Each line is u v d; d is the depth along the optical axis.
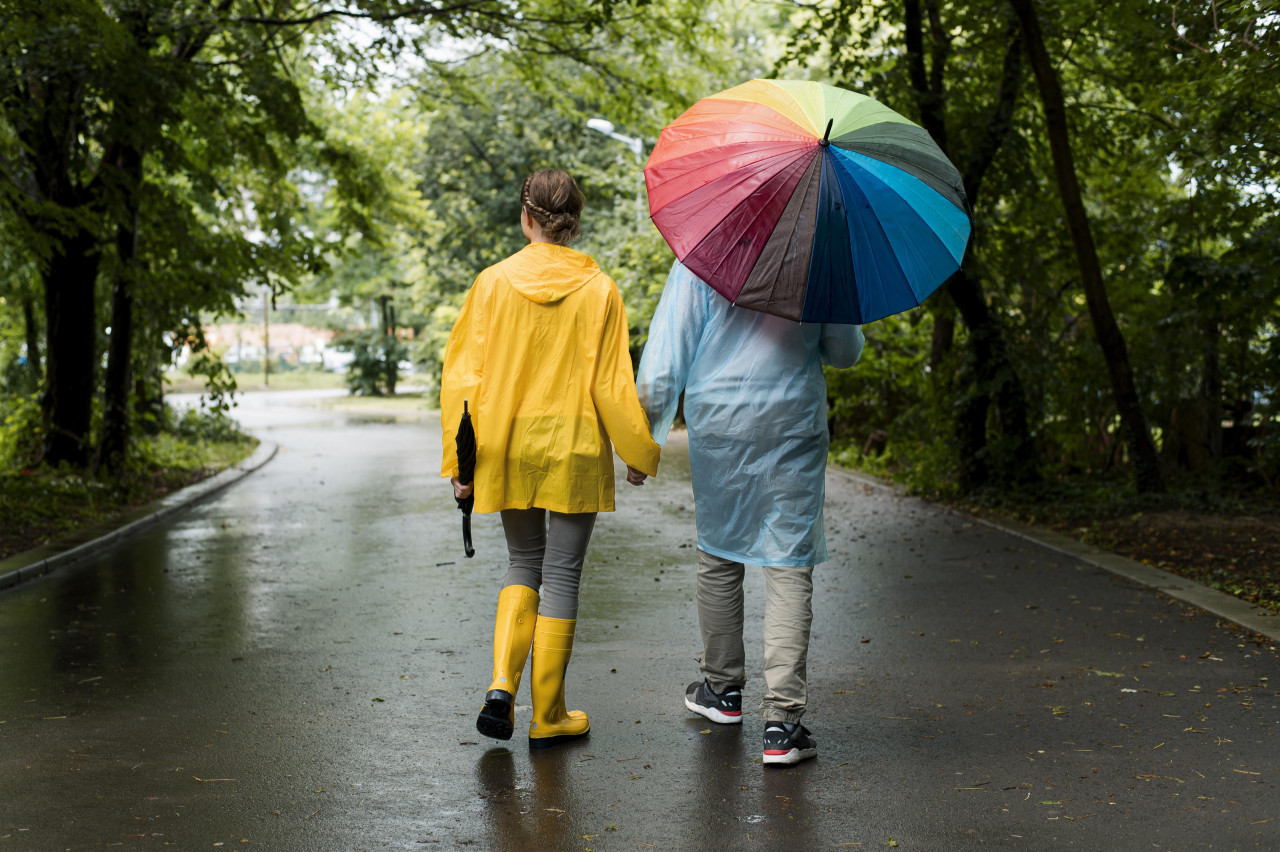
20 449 13.88
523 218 3.96
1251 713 4.30
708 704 4.23
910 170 3.59
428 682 4.90
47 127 11.43
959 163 11.52
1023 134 12.22
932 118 11.04
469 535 3.83
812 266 3.55
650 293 21.11
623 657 5.34
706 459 3.92
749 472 3.85
